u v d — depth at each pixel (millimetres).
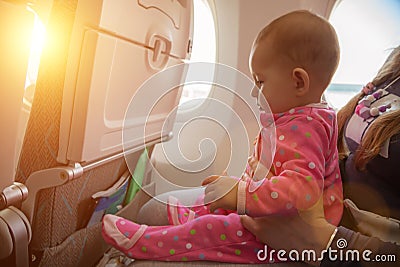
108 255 923
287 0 1582
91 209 874
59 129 647
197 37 1679
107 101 719
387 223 772
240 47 1644
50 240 714
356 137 933
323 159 764
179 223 912
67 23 614
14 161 604
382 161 817
